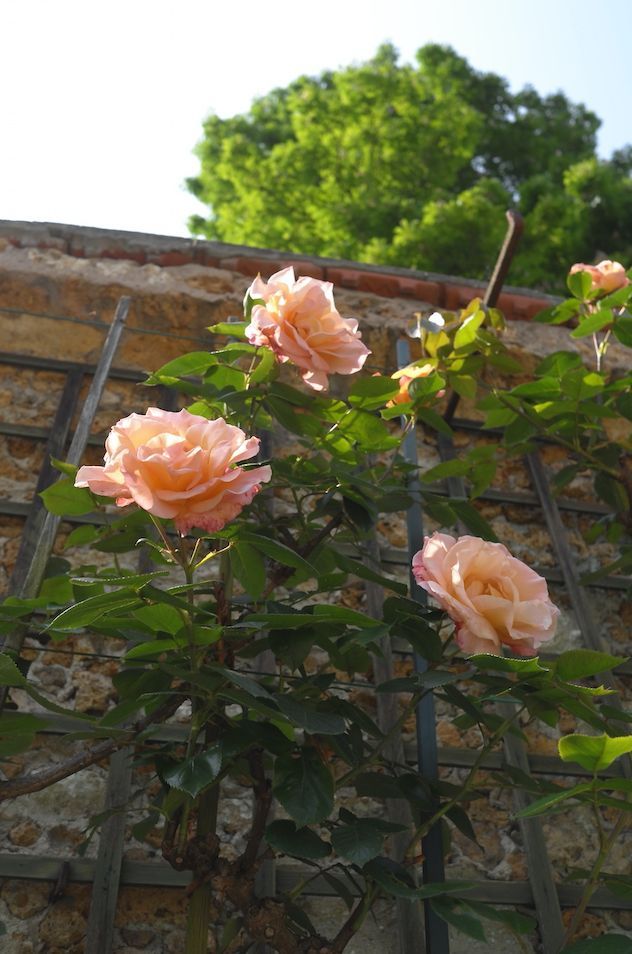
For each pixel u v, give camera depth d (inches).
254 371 89.0
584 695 77.9
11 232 140.5
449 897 77.4
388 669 117.2
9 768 102.7
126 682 81.2
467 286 153.9
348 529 100.8
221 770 82.6
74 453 96.3
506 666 73.3
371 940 100.4
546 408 116.6
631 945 71.8
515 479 142.6
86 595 75.7
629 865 113.5
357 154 483.8
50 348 132.6
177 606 68.7
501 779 88.3
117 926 95.7
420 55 597.3
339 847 74.4
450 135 491.5
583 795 81.5
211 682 74.9
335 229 469.1
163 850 77.7
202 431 64.8
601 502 143.9
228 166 498.0
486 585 76.0
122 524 86.0
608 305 114.8
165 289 137.9
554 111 610.2
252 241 485.7
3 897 95.0
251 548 82.2
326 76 582.2
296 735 108.7
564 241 472.4
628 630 134.1
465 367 102.3
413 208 468.8
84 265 138.9
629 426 148.3
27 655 109.9
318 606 72.3
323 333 83.6
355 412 92.4
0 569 114.6
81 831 100.9
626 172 603.2
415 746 114.0
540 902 105.9
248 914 77.7
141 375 133.1
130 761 103.8
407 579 126.6
